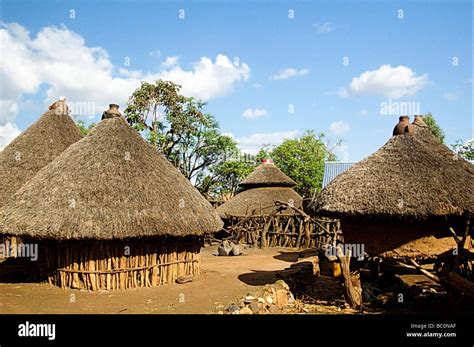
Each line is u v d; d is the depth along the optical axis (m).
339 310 10.41
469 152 39.59
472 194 10.64
